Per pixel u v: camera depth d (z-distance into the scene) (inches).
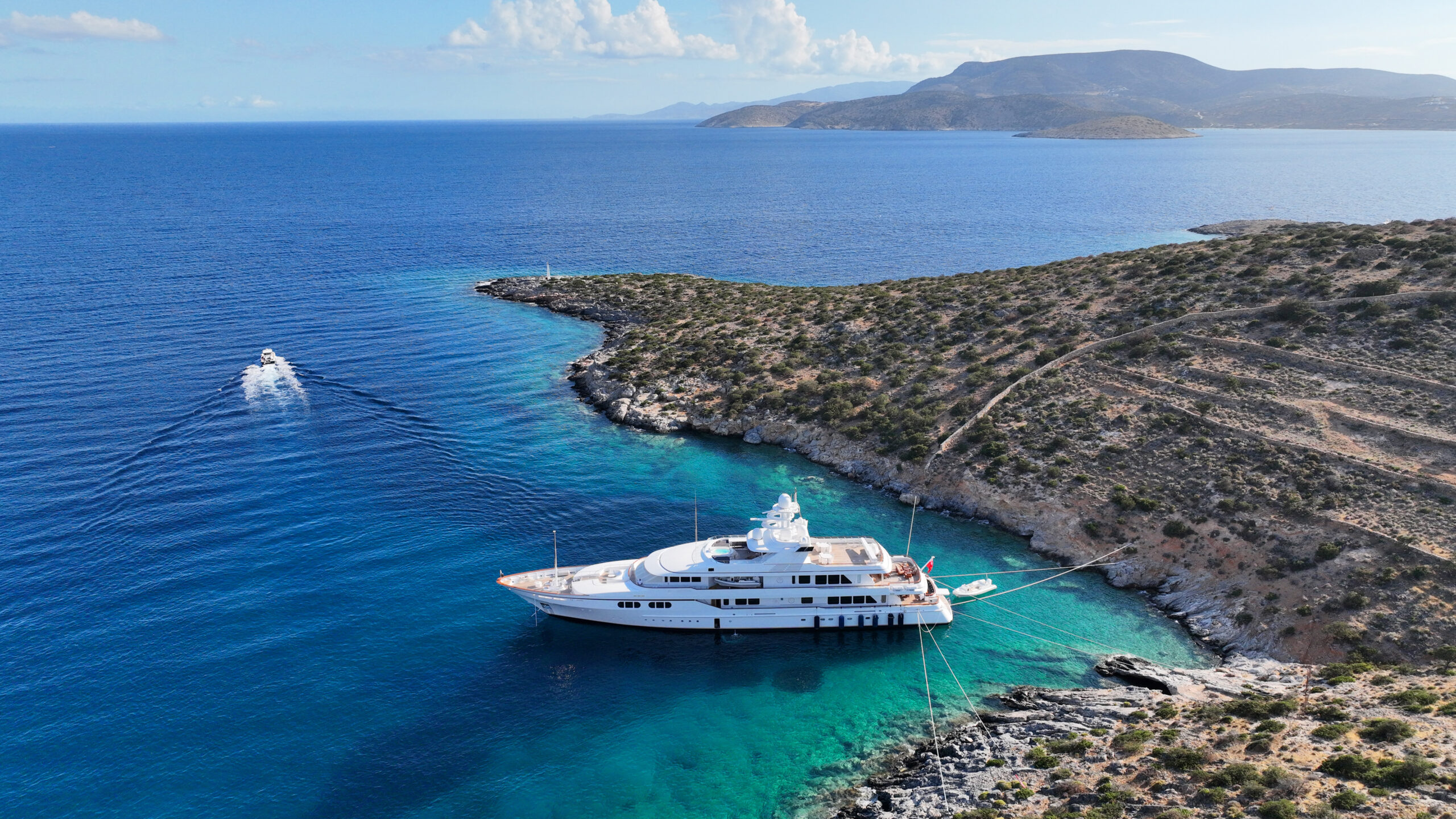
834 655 1998.0
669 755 1643.7
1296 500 2218.3
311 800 1476.4
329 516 2471.7
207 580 2119.8
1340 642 1822.1
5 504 2428.6
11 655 1792.6
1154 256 4178.2
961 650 2000.5
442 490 2684.5
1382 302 2982.3
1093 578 2279.8
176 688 1723.7
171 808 1440.7
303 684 1766.7
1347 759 1325.0
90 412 3120.1
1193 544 2249.0
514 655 1929.1
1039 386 3070.9
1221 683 1758.1
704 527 2529.5
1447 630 1761.8
